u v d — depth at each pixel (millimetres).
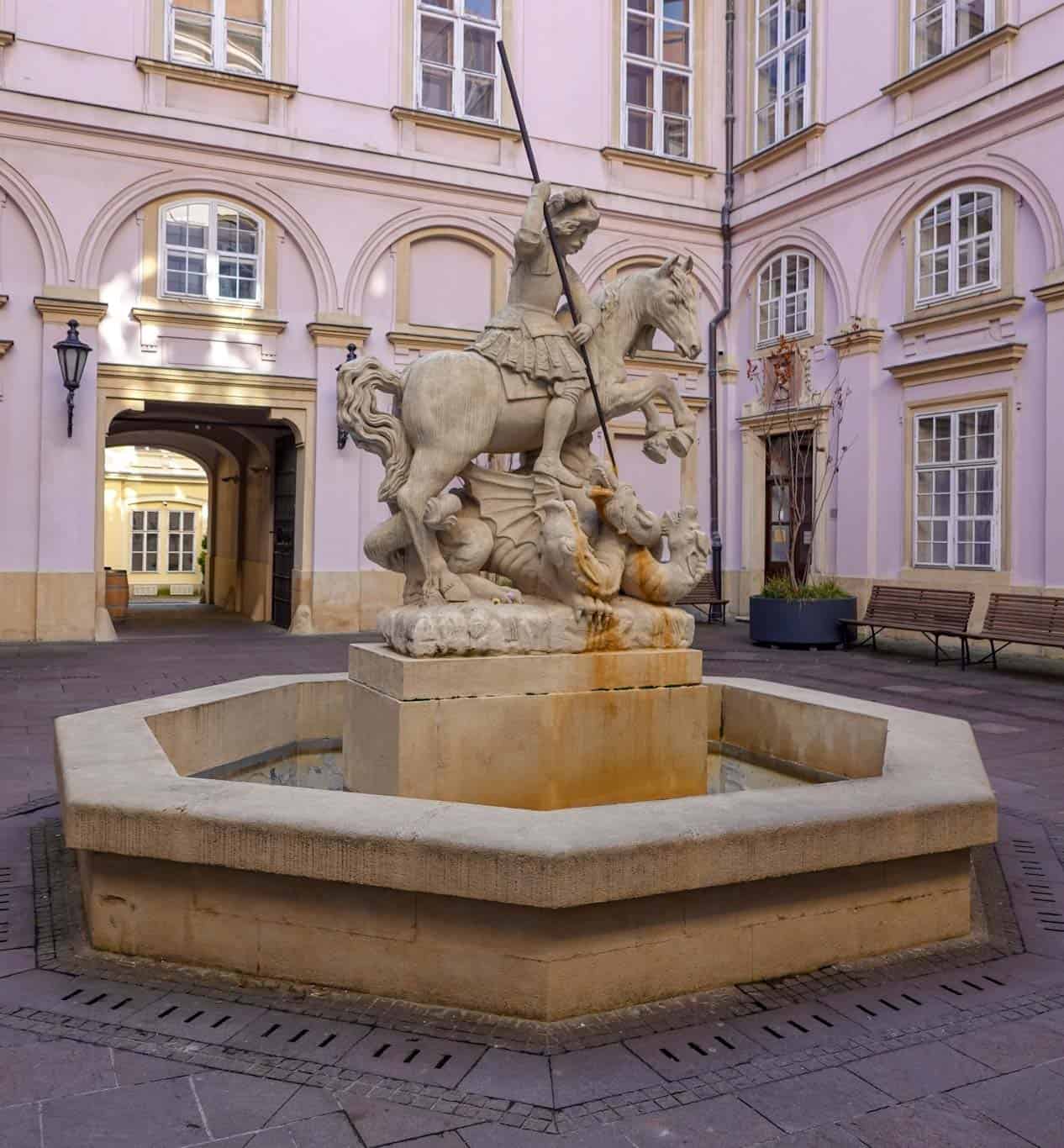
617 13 17312
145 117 13938
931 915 3562
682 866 2980
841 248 15750
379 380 4906
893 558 14859
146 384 14133
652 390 5242
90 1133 2381
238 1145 2344
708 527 18094
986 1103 2555
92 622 13805
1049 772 6410
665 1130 2426
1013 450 13031
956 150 13797
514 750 4387
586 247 17062
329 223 15141
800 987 3193
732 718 5984
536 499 4906
